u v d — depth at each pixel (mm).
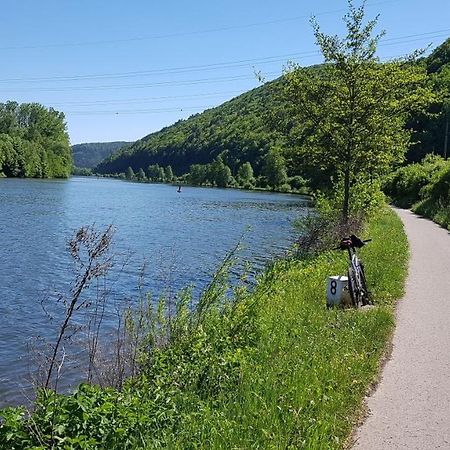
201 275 18688
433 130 83562
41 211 45375
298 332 7918
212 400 5719
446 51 93000
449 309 10094
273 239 30281
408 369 6891
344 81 18828
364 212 24781
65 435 4363
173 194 91188
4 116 131375
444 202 35375
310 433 4777
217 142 164000
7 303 14305
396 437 5059
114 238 29422
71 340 10828
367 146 19062
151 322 8555
